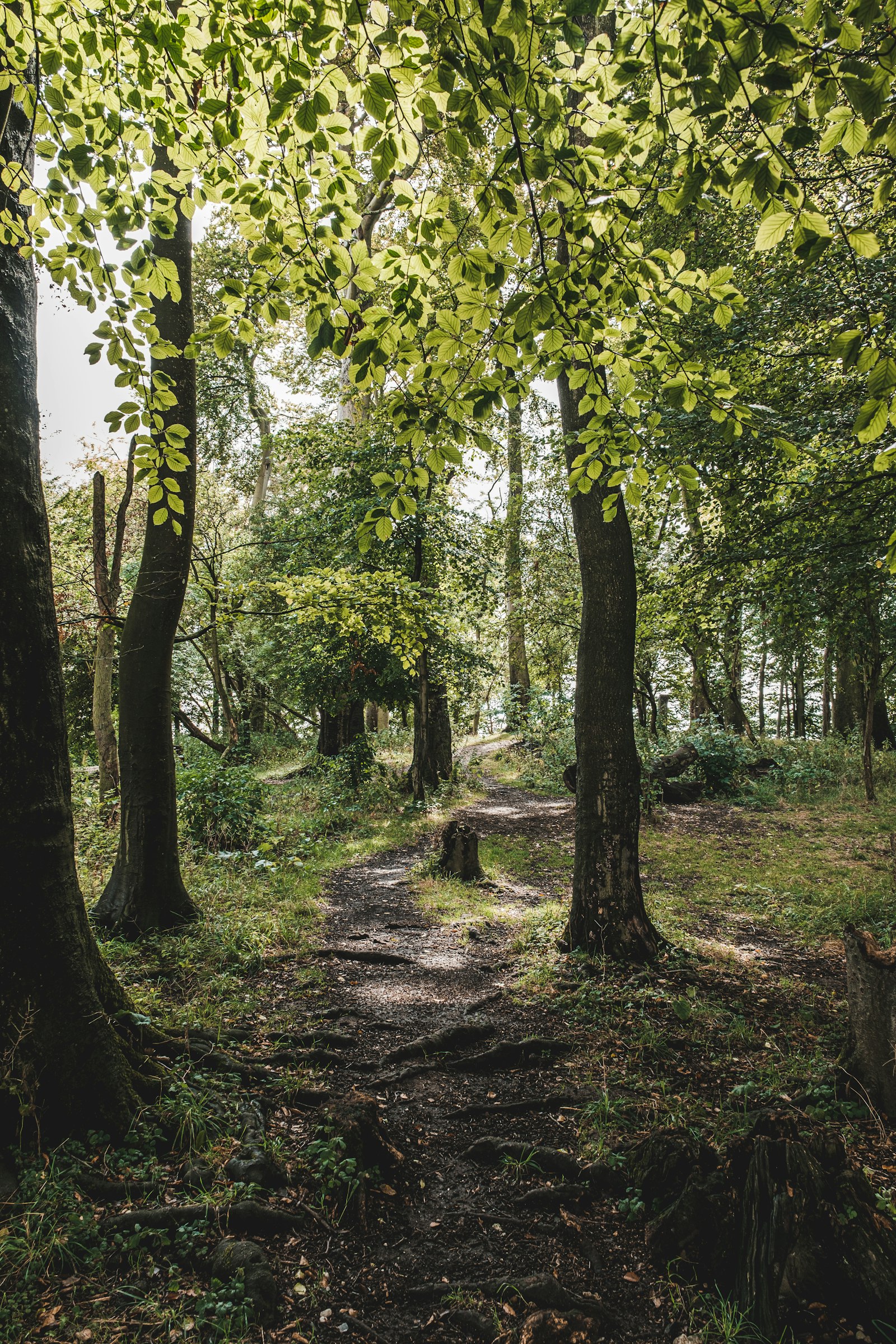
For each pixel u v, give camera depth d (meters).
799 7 2.41
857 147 2.19
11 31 2.67
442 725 15.97
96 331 3.18
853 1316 2.37
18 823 3.06
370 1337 2.41
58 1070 3.05
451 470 14.84
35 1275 2.41
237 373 17.55
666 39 2.32
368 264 2.64
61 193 2.90
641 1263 2.79
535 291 2.58
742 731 18.22
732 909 7.84
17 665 3.08
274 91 2.31
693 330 7.20
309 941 6.41
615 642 6.11
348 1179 3.00
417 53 2.15
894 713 20.73
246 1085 3.79
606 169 2.69
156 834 6.20
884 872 8.70
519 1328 2.43
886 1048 3.77
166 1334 2.28
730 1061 4.37
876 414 2.26
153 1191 2.82
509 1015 5.07
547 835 11.80
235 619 8.29
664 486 3.44
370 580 8.01
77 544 15.47
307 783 14.77
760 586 7.76
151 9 2.65
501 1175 3.30
